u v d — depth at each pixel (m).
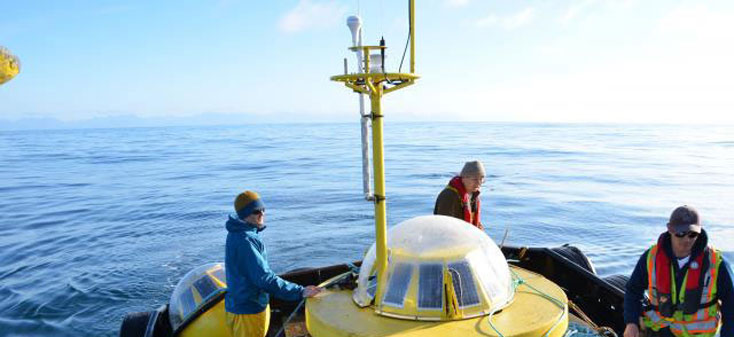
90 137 141.12
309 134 133.62
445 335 3.08
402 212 18.69
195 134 157.38
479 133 120.00
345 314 3.46
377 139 3.39
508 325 3.18
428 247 3.43
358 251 13.09
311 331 3.51
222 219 17.81
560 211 18.31
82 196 24.73
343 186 26.25
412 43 3.54
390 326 3.23
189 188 26.94
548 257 5.88
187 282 4.91
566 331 3.68
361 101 3.38
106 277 11.51
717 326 3.22
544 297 3.61
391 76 3.21
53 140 118.12
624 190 23.80
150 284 11.03
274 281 3.72
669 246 3.24
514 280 3.87
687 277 3.16
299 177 31.20
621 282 5.46
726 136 96.69
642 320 3.49
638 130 146.00
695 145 63.88
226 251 3.86
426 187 25.67
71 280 11.41
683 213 3.06
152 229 16.48
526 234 14.90
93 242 14.97
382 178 3.42
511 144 68.38
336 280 4.03
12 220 18.80
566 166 36.03
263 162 43.94
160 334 4.88
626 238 14.23
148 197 23.83
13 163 47.97
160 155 57.22
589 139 83.75
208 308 4.63
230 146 75.69
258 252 3.81
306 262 12.28
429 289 3.31
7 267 12.70
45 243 15.05
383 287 3.44
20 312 9.70
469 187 4.69
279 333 4.74
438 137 95.94
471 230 3.67
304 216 17.86
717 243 13.28
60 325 9.11
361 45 3.30
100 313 9.56
